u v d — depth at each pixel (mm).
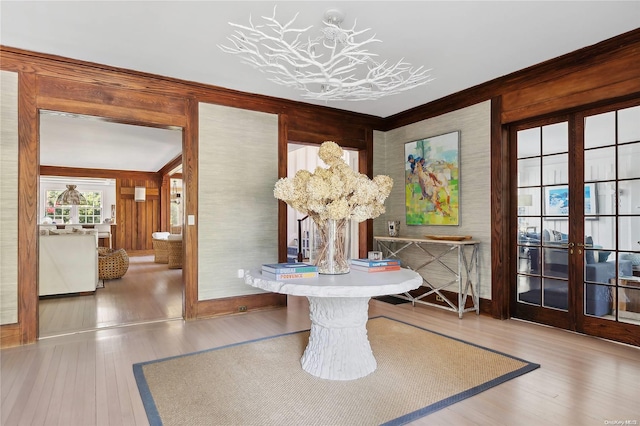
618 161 3105
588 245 3295
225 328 3551
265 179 4270
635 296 3010
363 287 2154
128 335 3344
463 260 4164
